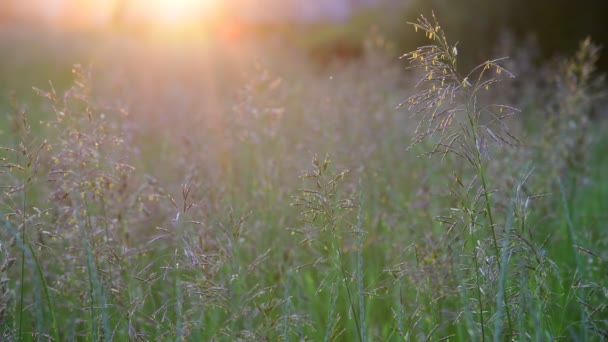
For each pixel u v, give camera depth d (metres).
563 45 13.72
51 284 3.08
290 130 5.34
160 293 3.04
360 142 5.12
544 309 2.57
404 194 4.81
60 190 2.79
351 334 3.01
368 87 6.29
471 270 2.71
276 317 2.56
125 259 2.74
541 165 4.44
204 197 3.42
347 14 22.80
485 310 2.69
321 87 7.45
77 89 2.77
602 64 13.28
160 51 14.42
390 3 17.44
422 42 15.62
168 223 3.43
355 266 3.30
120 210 3.03
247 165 4.79
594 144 5.76
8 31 16.94
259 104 4.45
